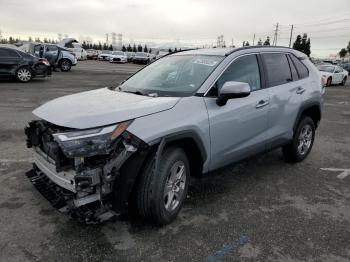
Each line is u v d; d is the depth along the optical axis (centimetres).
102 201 309
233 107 405
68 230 339
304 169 543
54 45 2362
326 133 805
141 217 339
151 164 321
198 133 360
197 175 390
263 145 468
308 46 8962
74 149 288
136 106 335
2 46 1559
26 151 566
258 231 353
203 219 372
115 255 305
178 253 312
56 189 336
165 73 438
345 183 493
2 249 307
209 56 438
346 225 373
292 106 509
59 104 356
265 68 475
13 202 391
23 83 1546
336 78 2278
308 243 336
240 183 476
